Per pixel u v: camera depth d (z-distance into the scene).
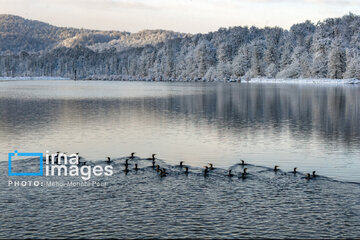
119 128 51.22
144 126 53.03
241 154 36.25
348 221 20.73
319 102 86.81
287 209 22.20
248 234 19.36
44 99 99.25
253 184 26.44
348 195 24.39
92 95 115.94
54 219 20.89
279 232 19.55
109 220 20.81
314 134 46.62
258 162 33.38
